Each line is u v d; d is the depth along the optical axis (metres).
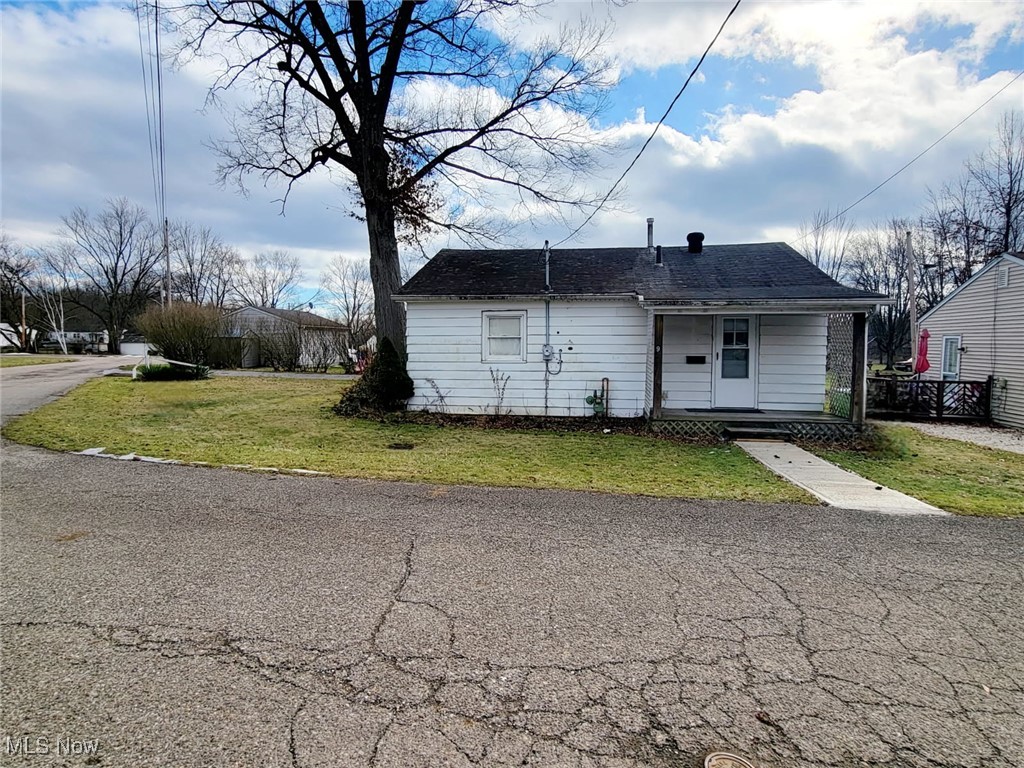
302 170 12.51
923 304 30.41
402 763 1.77
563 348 10.42
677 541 3.98
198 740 1.85
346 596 3.00
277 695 2.12
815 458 7.45
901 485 5.96
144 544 3.72
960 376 15.52
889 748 1.90
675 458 7.27
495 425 9.84
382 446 7.75
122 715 1.98
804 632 2.71
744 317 10.06
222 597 2.95
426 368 10.82
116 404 11.22
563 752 1.84
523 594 3.07
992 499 5.38
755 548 3.87
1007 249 24.31
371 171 11.12
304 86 11.37
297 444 7.63
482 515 4.52
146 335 20.97
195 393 13.66
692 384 10.20
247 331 25.41
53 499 4.75
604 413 10.30
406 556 3.59
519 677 2.27
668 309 8.97
